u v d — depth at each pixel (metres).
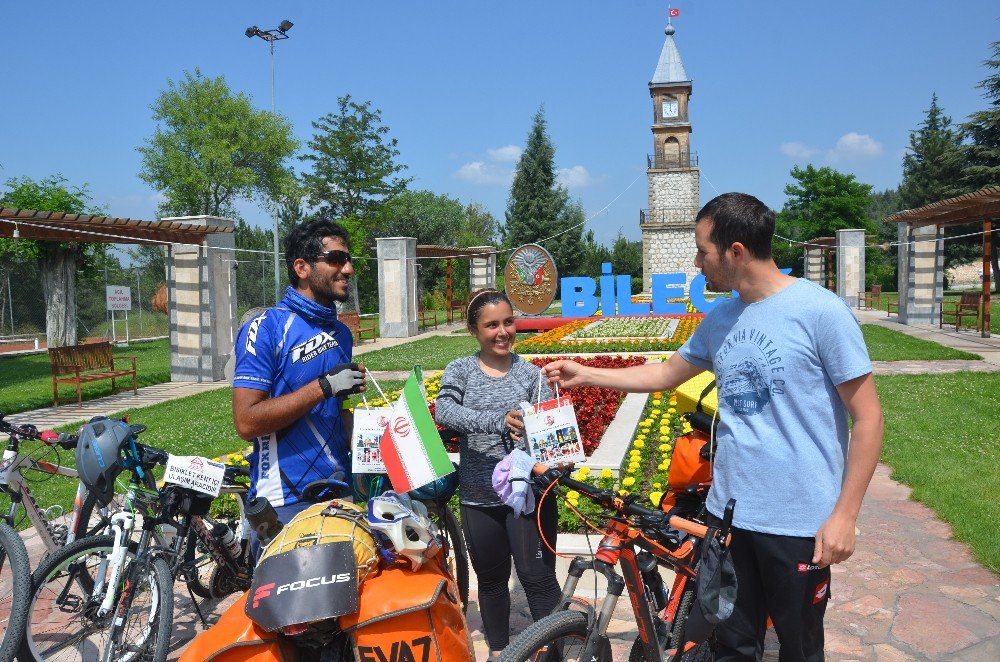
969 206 17.73
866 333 19.56
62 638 3.65
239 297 27.70
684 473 3.27
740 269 2.46
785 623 2.42
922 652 3.62
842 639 3.76
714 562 2.39
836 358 2.28
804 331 2.33
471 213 65.12
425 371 15.45
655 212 47.69
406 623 2.32
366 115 45.41
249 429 2.80
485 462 3.20
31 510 3.97
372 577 2.45
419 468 2.63
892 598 4.23
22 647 3.35
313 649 2.38
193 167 38.75
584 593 4.31
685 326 20.14
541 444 2.84
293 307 2.97
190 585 4.11
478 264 31.78
